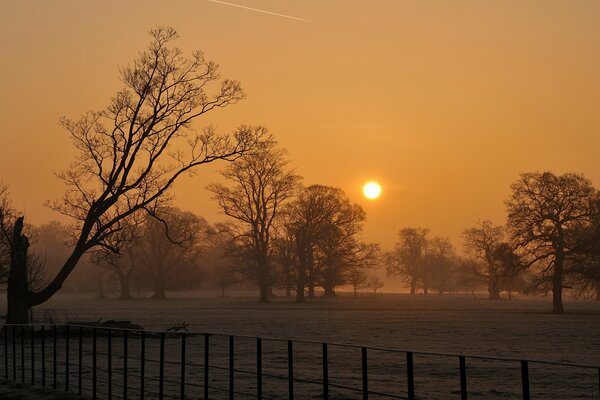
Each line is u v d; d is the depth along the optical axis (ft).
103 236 153.07
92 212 150.41
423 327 180.96
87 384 66.49
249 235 372.79
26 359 90.12
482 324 196.03
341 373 79.66
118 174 150.51
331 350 109.70
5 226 198.49
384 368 85.05
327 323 199.21
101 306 343.67
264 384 70.38
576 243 287.48
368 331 164.14
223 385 69.15
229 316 240.94
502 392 66.33
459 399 61.77
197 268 475.31
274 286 433.89
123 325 142.51
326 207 400.06
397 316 245.04
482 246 508.53
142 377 50.03
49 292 146.30
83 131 149.89
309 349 111.65
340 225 409.49
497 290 529.45
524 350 114.83
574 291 468.75
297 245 397.39
